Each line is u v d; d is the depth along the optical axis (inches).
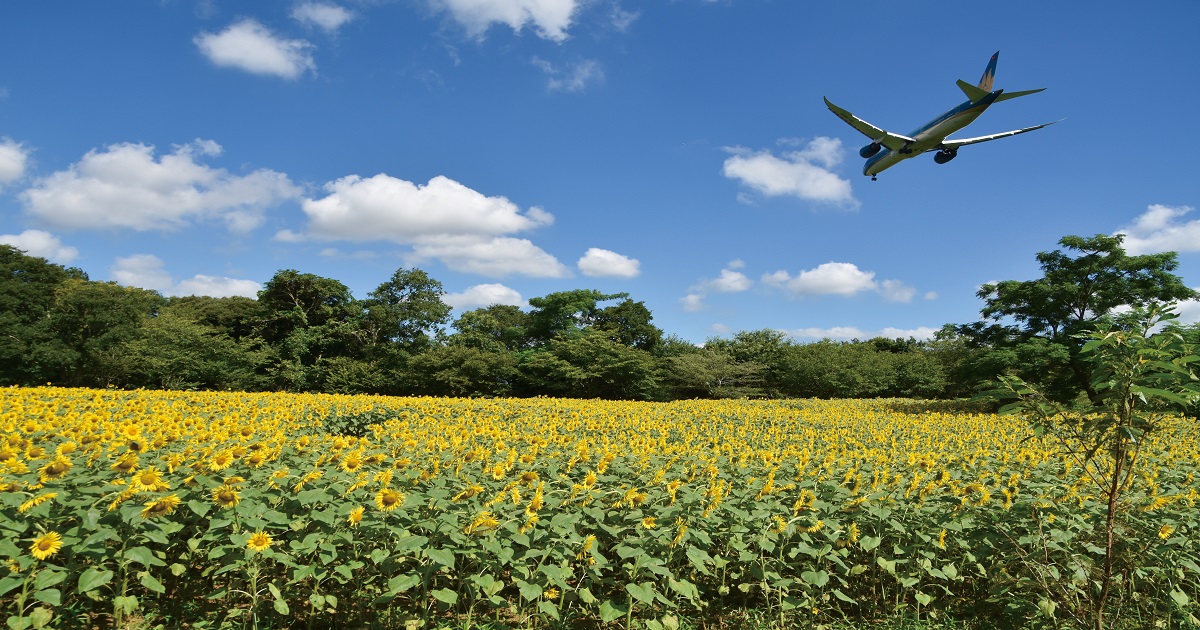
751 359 1724.9
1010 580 170.1
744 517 172.4
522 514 160.9
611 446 267.6
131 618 148.9
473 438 279.3
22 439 189.8
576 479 210.4
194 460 176.6
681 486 187.0
